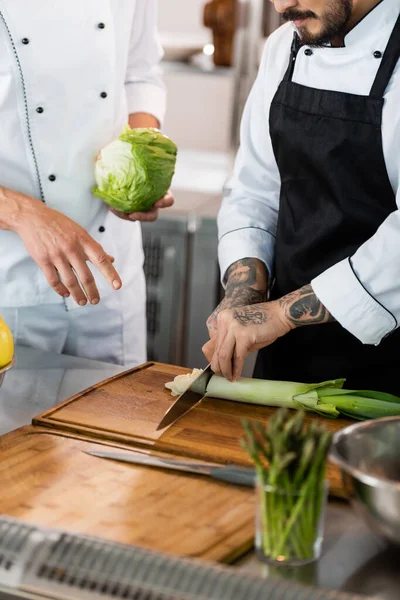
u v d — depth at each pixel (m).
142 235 3.01
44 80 1.85
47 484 1.22
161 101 2.21
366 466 1.14
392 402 1.50
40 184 1.92
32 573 1.00
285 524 1.03
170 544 1.08
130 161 1.86
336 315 1.52
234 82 3.19
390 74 1.56
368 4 1.55
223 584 0.94
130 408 1.51
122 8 1.96
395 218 1.48
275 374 1.84
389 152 1.57
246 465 1.31
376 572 1.04
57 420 1.43
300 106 1.67
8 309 1.99
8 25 1.79
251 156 1.86
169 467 1.27
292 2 1.47
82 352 2.12
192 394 1.51
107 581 0.97
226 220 1.86
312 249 1.71
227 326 1.56
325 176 1.65
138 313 2.21
